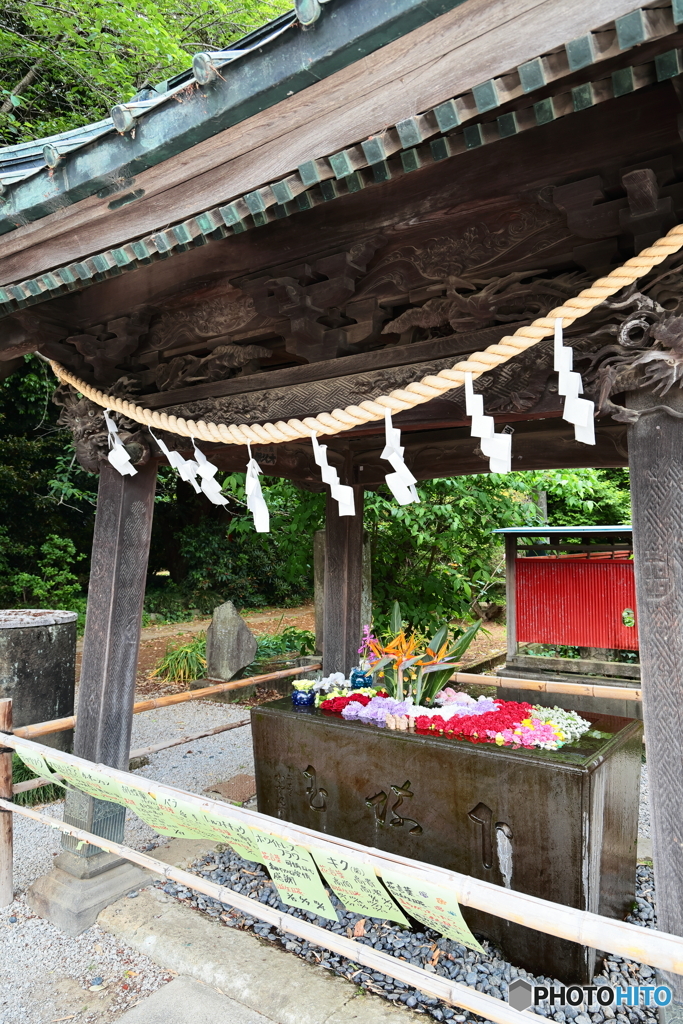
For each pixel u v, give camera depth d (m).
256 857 1.97
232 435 2.29
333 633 4.07
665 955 1.21
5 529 11.30
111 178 1.77
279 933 2.60
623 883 2.65
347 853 1.63
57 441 11.32
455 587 5.76
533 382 1.75
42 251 2.12
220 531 14.45
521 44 1.14
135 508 2.92
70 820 2.92
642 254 1.45
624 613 5.12
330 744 2.95
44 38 8.83
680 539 1.54
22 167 2.67
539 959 2.32
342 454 4.02
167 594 13.77
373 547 5.84
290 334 2.26
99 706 2.82
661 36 1.05
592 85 1.20
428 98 1.26
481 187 1.77
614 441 3.27
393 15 1.19
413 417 2.04
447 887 1.46
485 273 1.89
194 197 1.70
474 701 3.08
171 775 4.52
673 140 1.46
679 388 1.55
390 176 1.48
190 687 7.07
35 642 4.44
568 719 2.76
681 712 1.54
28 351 2.95
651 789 1.60
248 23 9.53
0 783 2.92
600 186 1.55
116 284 2.67
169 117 1.58
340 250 2.07
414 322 2.06
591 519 7.82
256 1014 2.18
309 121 1.44
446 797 2.57
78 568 13.39
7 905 2.91
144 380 2.88
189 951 2.47
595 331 1.61
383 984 2.28
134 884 2.93
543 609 5.45
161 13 9.12
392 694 3.19
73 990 2.32
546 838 2.30
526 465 3.59
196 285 2.44
